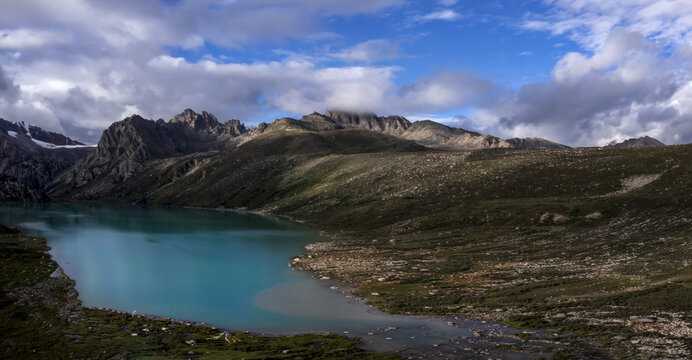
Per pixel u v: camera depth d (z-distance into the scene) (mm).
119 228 171500
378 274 82750
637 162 165125
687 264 66812
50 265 92938
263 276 84188
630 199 129500
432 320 53625
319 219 189375
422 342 44781
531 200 148375
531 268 79188
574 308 53219
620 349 39438
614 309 51031
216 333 50375
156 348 43688
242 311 60969
